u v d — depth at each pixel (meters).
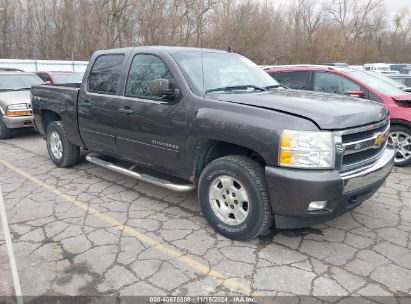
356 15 48.38
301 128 3.05
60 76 13.06
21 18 31.67
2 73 9.94
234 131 3.35
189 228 3.89
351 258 3.32
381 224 3.97
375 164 3.51
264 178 3.33
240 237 3.53
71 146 5.79
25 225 3.96
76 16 31.62
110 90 4.76
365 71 7.15
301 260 3.29
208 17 31.77
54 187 5.12
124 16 30.89
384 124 3.72
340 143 3.10
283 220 3.32
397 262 3.25
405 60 45.03
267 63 36.16
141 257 3.34
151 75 4.24
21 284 2.96
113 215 4.21
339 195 3.12
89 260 3.29
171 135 3.92
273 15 36.66
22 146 7.93
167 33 30.20
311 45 38.88
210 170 3.63
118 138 4.62
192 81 3.88
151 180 4.27
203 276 3.06
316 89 7.00
